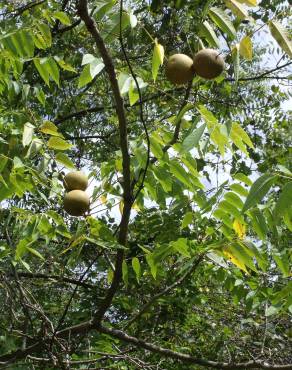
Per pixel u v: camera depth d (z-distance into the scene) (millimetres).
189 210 3820
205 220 3594
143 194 3709
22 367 4125
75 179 3320
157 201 3801
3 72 3951
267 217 3482
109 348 4785
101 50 2551
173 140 3303
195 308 6930
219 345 6398
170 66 2850
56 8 6473
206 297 6402
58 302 6461
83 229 3432
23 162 3412
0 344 4395
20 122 4102
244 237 3514
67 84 8641
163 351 4133
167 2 7023
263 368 3932
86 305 6379
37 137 3656
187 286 5926
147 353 5941
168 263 5555
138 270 3770
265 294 4270
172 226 5492
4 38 3562
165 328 6707
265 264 3582
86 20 2467
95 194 3373
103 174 3490
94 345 5516
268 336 5871
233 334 6465
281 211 2604
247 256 3490
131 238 6734
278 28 2619
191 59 2885
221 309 6949
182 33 7207
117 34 2809
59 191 3672
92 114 8977
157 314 6391
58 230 3678
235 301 4328
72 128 8844
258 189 2592
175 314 6496
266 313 3553
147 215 6250
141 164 3342
